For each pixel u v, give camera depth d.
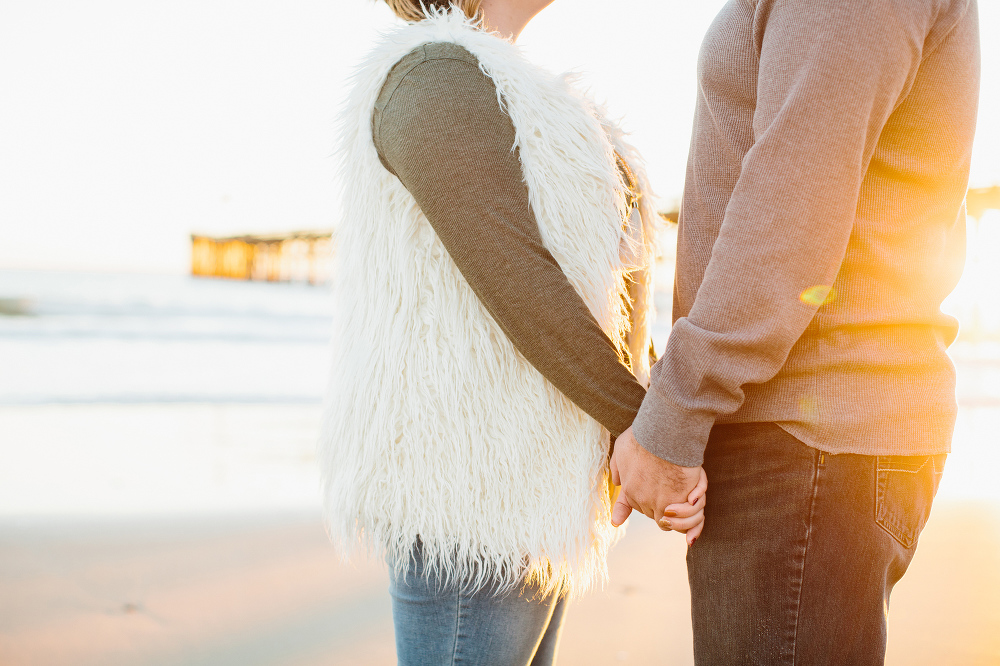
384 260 1.00
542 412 0.98
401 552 1.01
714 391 0.86
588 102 1.10
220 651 2.25
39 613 2.50
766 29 0.91
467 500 0.97
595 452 1.01
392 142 0.94
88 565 3.00
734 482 0.93
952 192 0.93
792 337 0.83
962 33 0.89
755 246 0.83
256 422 7.23
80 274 28.73
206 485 4.47
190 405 8.36
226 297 22.53
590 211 1.01
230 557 3.14
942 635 2.39
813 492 0.88
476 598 0.99
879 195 0.90
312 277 26.39
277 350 13.59
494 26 1.16
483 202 0.91
